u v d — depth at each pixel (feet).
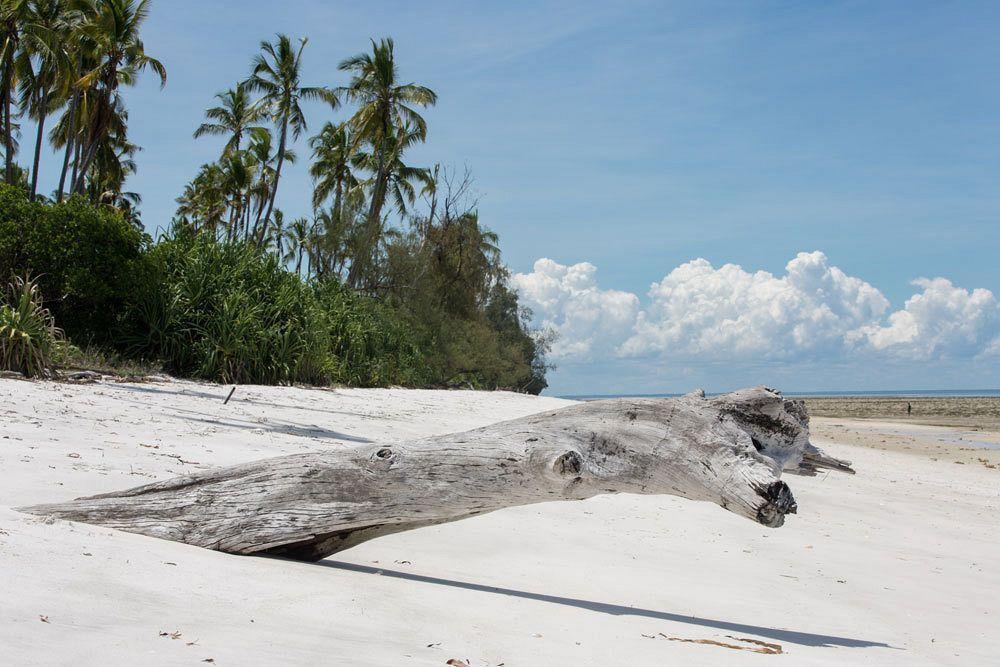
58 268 52.49
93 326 55.11
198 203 186.80
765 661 12.30
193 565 12.69
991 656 15.76
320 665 8.43
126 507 15.49
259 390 52.70
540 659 10.64
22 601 8.99
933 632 17.56
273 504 15.84
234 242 66.54
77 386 37.99
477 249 140.97
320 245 117.80
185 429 29.35
